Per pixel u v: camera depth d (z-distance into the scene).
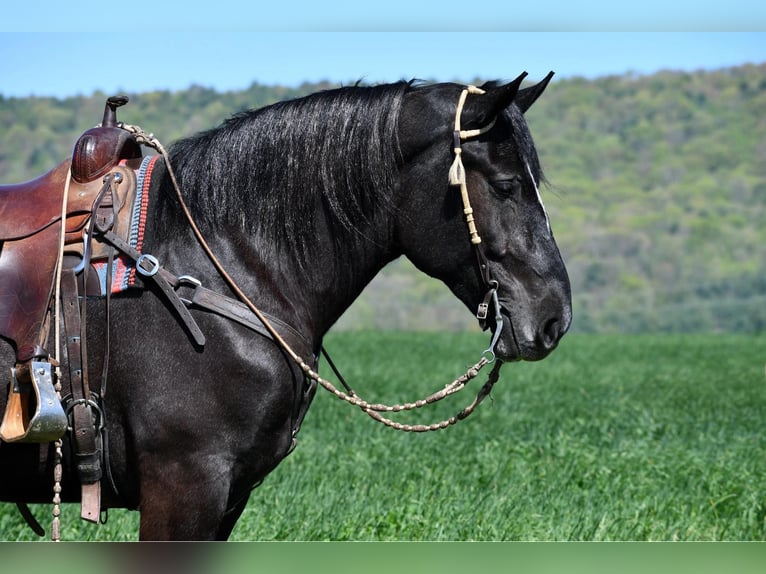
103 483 7.55
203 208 7.68
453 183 7.55
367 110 7.83
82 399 7.31
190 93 146.25
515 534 12.28
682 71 188.25
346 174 7.78
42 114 147.38
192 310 7.36
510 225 7.67
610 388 33.72
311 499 13.87
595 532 12.52
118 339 7.34
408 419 23.31
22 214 7.53
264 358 7.39
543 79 8.12
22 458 7.44
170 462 7.25
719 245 137.00
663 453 18.16
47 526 12.29
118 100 8.05
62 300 7.36
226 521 8.02
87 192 7.55
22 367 7.18
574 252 134.12
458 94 7.89
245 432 7.36
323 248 7.84
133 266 7.39
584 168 160.25
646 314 116.94
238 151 7.82
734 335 82.62
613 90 182.88
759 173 157.50
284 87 147.00
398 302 107.19
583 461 16.97
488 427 22.16
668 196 150.88
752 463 17.83
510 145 7.67
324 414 23.05
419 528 12.41
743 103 177.62
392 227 7.91
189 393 7.26
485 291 7.76
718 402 28.88
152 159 7.89
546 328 7.64
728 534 12.83
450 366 43.28
